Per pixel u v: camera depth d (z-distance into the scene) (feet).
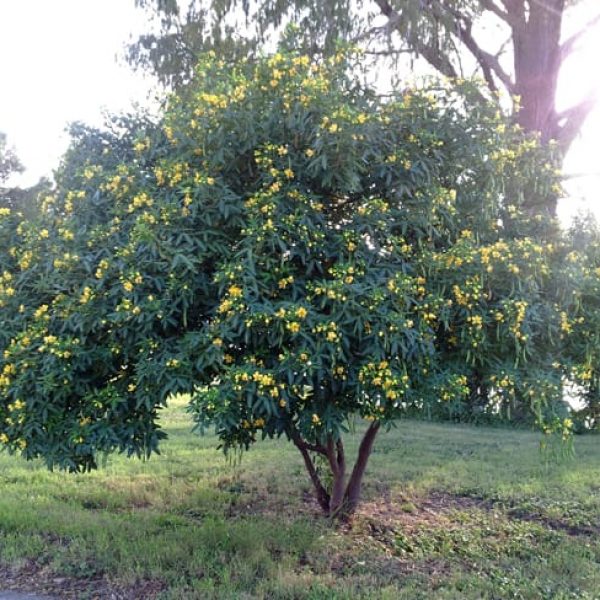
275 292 12.84
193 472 23.93
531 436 33.76
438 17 33.94
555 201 16.51
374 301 12.39
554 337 14.40
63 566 14.71
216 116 13.41
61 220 14.30
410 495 21.59
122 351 13.07
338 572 14.96
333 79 14.38
